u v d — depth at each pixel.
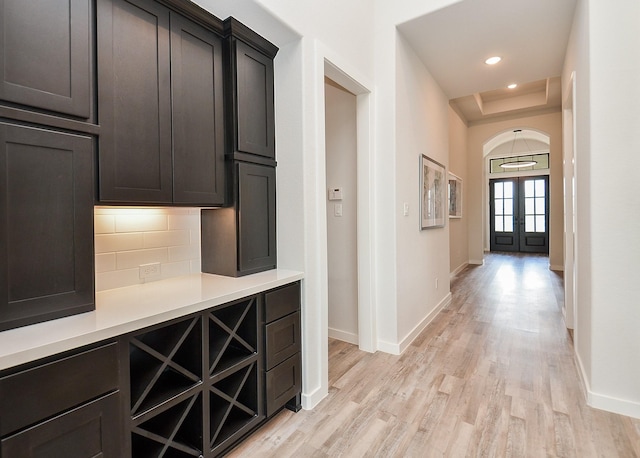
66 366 0.98
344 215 3.07
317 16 2.07
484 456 1.58
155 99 1.46
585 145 2.13
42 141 1.09
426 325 3.47
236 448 1.64
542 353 2.75
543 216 9.77
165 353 1.35
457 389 2.20
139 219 1.73
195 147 1.65
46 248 1.10
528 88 5.89
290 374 1.91
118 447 1.12
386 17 2.78
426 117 3.54
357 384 2.28
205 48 1.70
